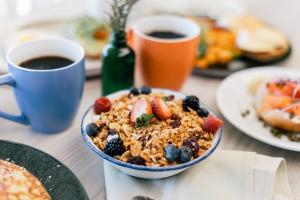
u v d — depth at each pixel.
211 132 0.46
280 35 0.75
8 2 1.06
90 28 0.71
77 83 0.51
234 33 0.75
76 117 0.56
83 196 0.41
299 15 0.88
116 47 0.56
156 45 0.56
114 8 0.54
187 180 0.44
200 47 0.68
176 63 0.58
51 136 0.52
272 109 0.55
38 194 0.41
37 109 0.50
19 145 0.46
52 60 0.53
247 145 0.52
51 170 0.44
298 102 0.56
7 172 0.43
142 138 0.44
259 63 0.70
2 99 0.58
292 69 0.67
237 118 0.55
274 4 0.93
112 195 0.43
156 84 0.61
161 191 0.44
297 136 0.53
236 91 0.61
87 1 0.86
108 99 0.49
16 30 0.71
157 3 0.86
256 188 0.44
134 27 0.60
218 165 0.46
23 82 0.48
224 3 0.90
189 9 0.86
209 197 0.43
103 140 0.45
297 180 0.47
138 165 0.41
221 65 0.69
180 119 0.47
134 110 0.46
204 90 0.63
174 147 0.42
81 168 0.48
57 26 0.75
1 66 0.59
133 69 0.58
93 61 0.66
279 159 0.46
